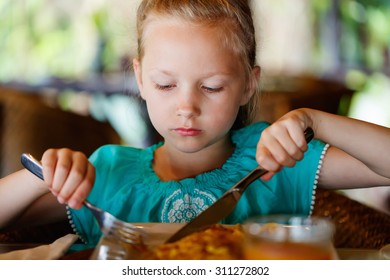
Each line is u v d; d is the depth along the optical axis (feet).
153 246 2.91
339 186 4.24
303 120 3.41
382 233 4.35
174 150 4.14
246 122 4.45
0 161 7.50
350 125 3.62
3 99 7.88
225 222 3.91
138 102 5.15
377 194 10.31
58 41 11.10
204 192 3.99
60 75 11.02
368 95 11.89
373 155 3.64
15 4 11.02
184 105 3.56
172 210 3.98
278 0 11.81
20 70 11.01
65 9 11.09
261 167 3.17
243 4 3.95
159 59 3.61
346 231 4.40
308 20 12.00
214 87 3.61
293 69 11.71
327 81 11.59
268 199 4.05
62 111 7.84
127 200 4.05
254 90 4.22
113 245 2.88
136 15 4.39
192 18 3.63
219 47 3.63
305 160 4.15
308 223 2.62
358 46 12.17
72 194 3.13
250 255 2.52
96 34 11.00
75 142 7.70
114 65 10.89
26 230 4.20
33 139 7.54
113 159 4.26
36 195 3.81
